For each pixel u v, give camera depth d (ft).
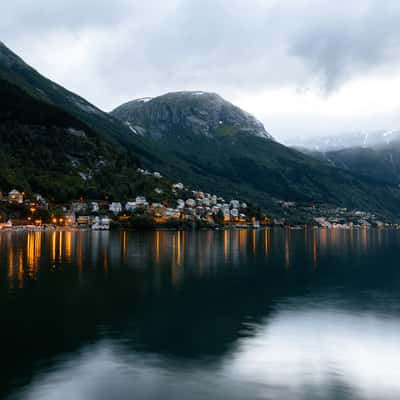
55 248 360.48
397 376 92.68
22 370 92.43
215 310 148.66
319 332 123.13
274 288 194.49
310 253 378.32
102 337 115.65
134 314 140.67
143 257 306.96
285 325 130.41
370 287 199.82
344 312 147.95
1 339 112.68
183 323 131.23
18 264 252.62
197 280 211.82
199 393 83.10
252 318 138.51
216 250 382.22
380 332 123.54
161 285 195.42
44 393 82.12
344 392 84.84
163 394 82.53
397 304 161.58
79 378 88.94
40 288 181.06
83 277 211.61
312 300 168.25
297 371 94.58
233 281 211.20
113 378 89.15
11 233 594.24
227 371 93.81
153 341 113.09
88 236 554.05
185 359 100.37
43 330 121.08
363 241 594.24
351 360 101.50
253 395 82.79
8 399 79.61
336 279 222.89
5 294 168.14
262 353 105.50
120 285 192.54
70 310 144.46
